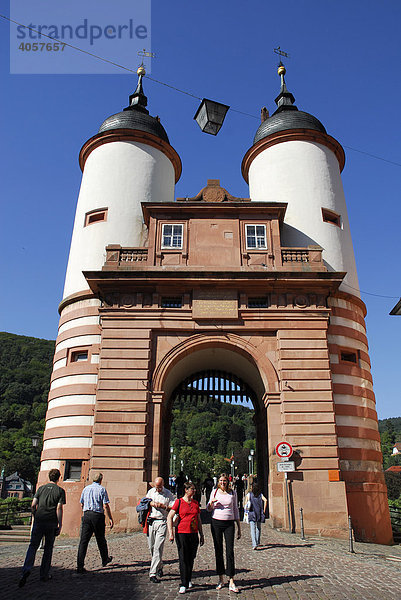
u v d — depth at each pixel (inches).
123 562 464.1
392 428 6692.9
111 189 1071.6
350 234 1103.6
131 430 778.8
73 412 855.7
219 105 710.5
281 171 1109.7
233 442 5231.3
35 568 440.1
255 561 478.3
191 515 362.6
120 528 726.5
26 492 3073.3
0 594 333.1
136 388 805.2
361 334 964.0
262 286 864.9
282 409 794.8
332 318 933.2
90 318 933.8
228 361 970.7
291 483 750.5
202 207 931.3
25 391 5482.3
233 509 375.9
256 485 585.0
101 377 812.0
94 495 429.7
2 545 740.0
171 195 1166.3
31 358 6924.2
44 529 380.5
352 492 793.6
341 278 859.4
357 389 884.6
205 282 857.5
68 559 493.0
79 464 826.8
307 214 1049.5
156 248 907.4
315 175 1095.6
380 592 366.9
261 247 916.0
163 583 374.0
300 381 809.5
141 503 415.8
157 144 1152.8
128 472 753.6
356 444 835.4
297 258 907.4
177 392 1067.3
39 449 3932.1
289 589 364.2
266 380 820.0
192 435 5521.7
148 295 874.8
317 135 1135.6
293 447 768.9
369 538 773.9
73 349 922.7
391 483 2714.1
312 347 832.9
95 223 1040.8
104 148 1132.5
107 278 861.2
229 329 846.5
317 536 708.7
